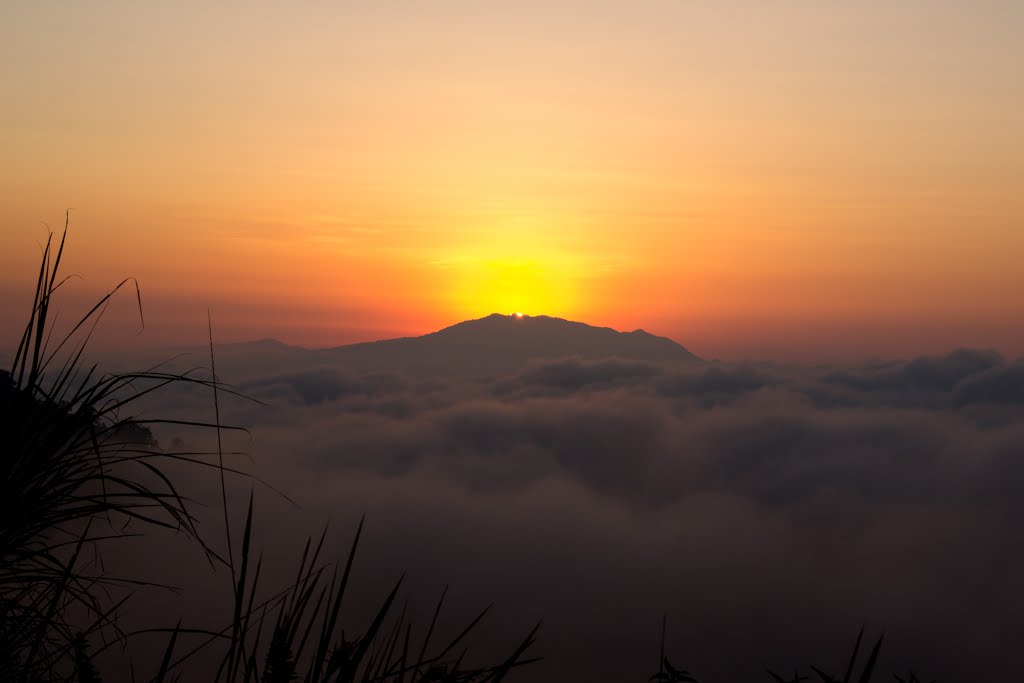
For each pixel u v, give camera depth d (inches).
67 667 52.6
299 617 50.4
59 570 56.8
